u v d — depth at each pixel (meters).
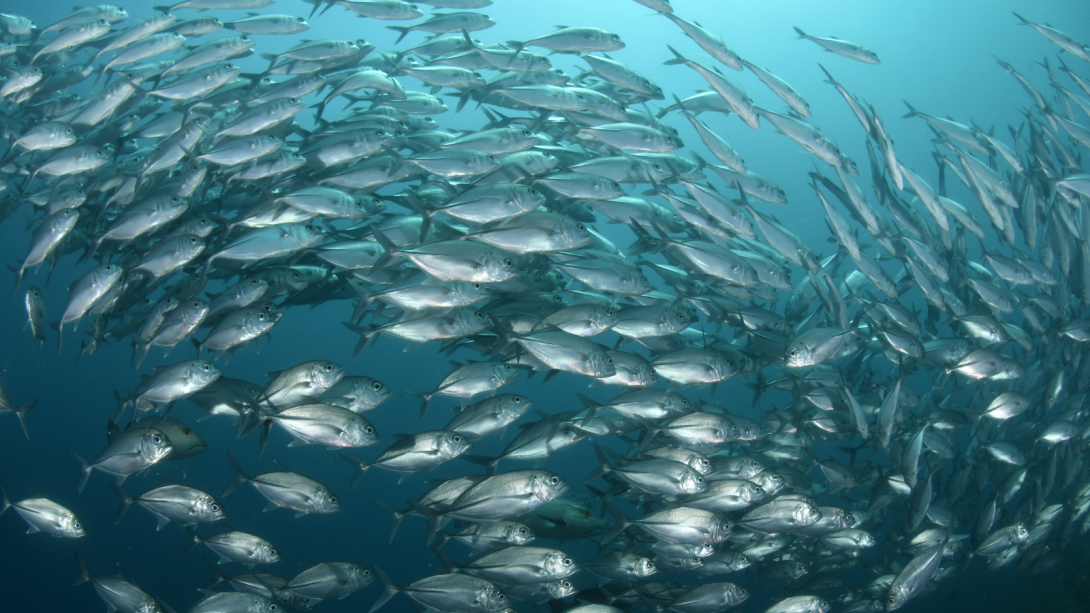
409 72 5.39
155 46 5.01
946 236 5.40
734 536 4.42
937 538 4.85
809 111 4.84
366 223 4.96
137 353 4.34
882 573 5.15
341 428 3.89
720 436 4.26
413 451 3.97
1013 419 5.68
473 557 4.05
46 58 5.49
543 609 4.29
